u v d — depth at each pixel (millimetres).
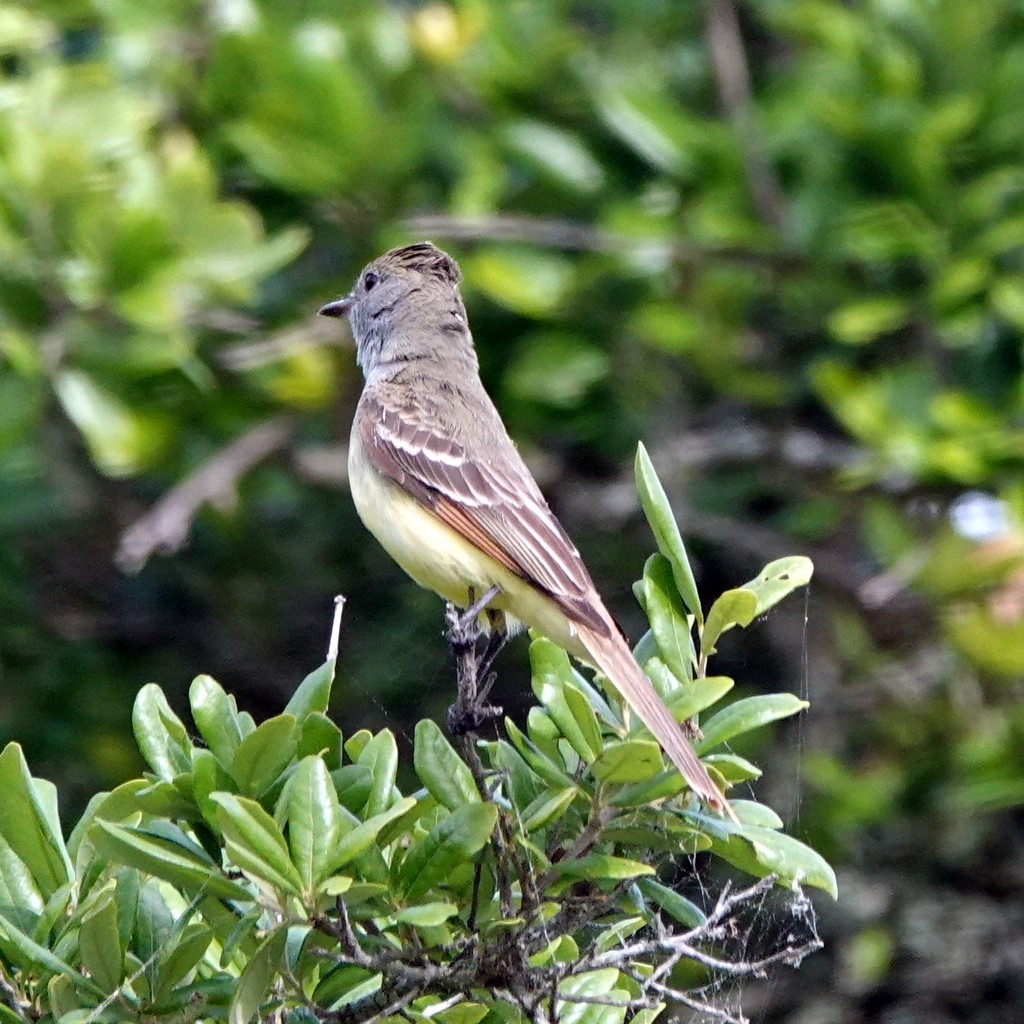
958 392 13398
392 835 6207
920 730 13273
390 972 6141
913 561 12609
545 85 14211
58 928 6363
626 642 8516
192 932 6137
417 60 13930
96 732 14367
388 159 13305
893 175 13508
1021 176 13438
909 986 13094
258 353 13391
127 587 15000
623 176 14656
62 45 15188
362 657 14656
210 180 12516
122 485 15000
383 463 9258
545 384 13742
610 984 6719
